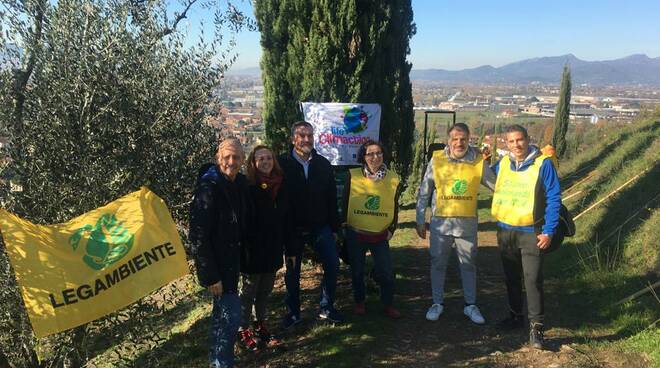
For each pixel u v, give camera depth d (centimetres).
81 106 325
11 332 332
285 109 638
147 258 327
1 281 315
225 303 371
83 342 354
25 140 316
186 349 483
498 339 463
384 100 639
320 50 593
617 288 548
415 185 1847
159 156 370
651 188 773
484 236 906
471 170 473
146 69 360
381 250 502
